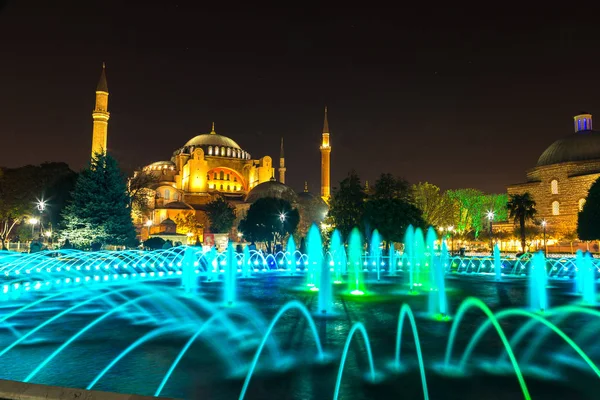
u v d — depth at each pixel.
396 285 24.00
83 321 12.71
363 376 7.59
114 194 52.34
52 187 61.06
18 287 20.95
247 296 18.70
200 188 113.69
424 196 70.75
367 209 50.59
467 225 91.00
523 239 61.62
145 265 38.69
